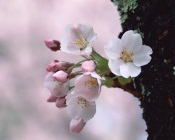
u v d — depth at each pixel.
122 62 0.64
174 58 0.64
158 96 0.65
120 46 0.64
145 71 0.65
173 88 0.64
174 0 0.64
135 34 0.64
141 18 0.65
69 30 0.67
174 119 0.64
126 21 0.67
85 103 0.66
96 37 0.66
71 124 0.67
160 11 0.64
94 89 0.65
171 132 0.64
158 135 0.65
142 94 0.66
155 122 0.65
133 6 0.66
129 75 0.64
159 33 0.64
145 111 0.66
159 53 0.64
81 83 0.65
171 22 0.64
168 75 0.64
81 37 0.67
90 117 0.66
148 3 0.65
